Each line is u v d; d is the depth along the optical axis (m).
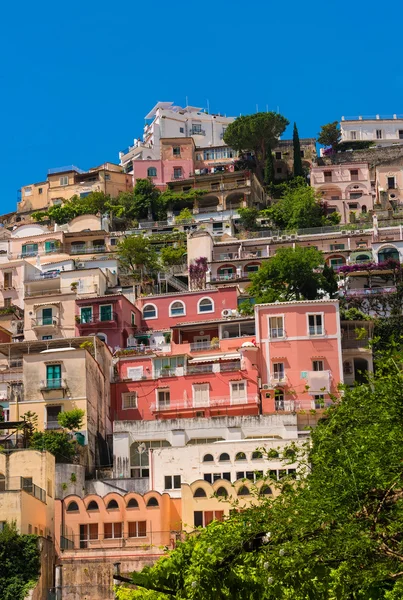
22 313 137.38
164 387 108.50
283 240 150.75
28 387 102.38
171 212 177.12
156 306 129.25
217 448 88.25
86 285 134.12
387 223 156.12
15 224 183.25
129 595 43.78
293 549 38.34
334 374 107.12
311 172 180.00
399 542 38.69
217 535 40.47
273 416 95.94
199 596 38.47
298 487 44.09
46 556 74.25
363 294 125.00
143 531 80.38
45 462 79.62
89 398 101.31
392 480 39.66
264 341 108.62
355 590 37.84
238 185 179.12
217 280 138.38
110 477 95.50
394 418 42.12
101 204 180.25
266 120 196.12
